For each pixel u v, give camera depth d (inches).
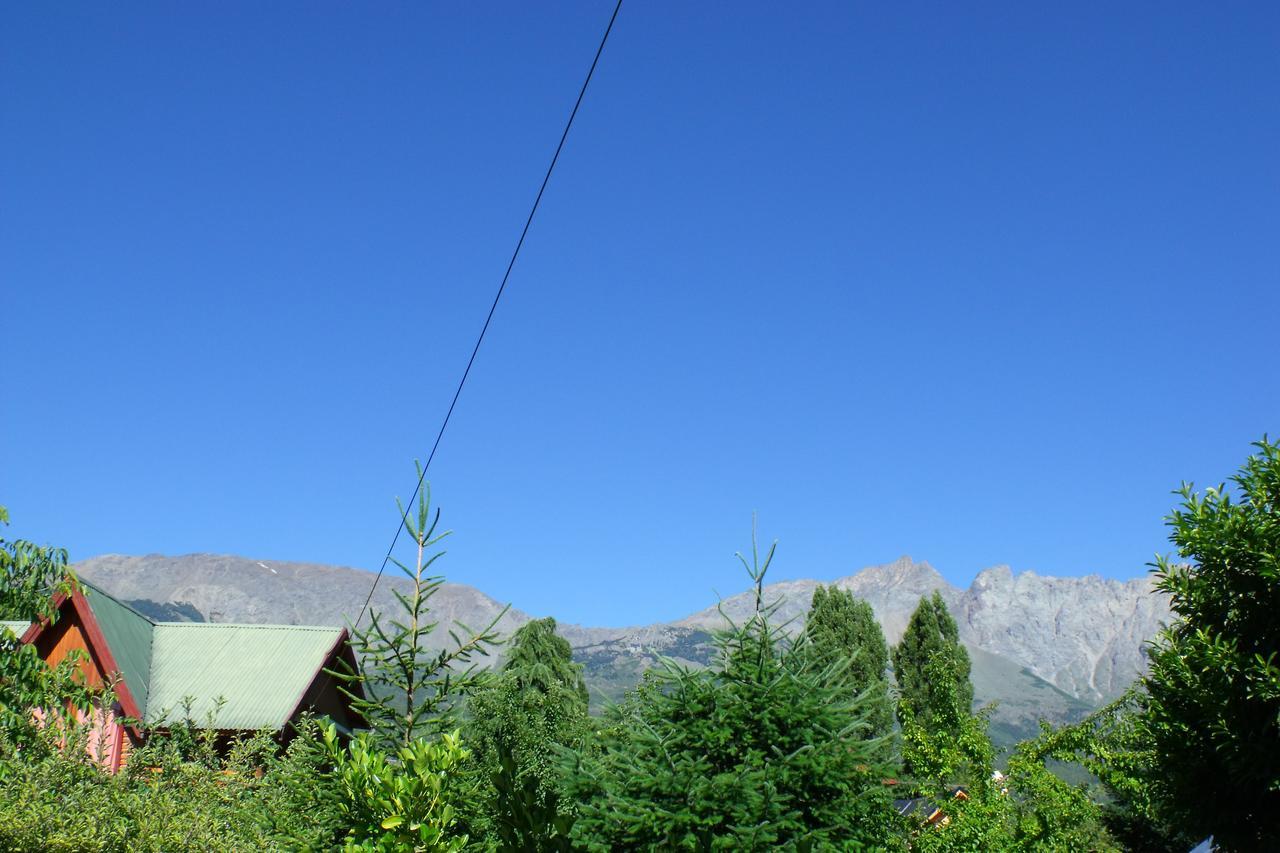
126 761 519.8
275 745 628.7
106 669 881.5
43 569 412.5
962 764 696.4
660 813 391.9
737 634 446.9
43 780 431.8
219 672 1063.6
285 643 1115.9
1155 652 372.2
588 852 394.3
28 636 874.1
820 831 394.9
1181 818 370.6
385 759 360.5
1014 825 707.4
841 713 435.2
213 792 520.1
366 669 451.8
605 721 467.8
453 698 457.1
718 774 410.6
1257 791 347.3
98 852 411.2
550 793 267.3
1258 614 357.4
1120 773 714.8
